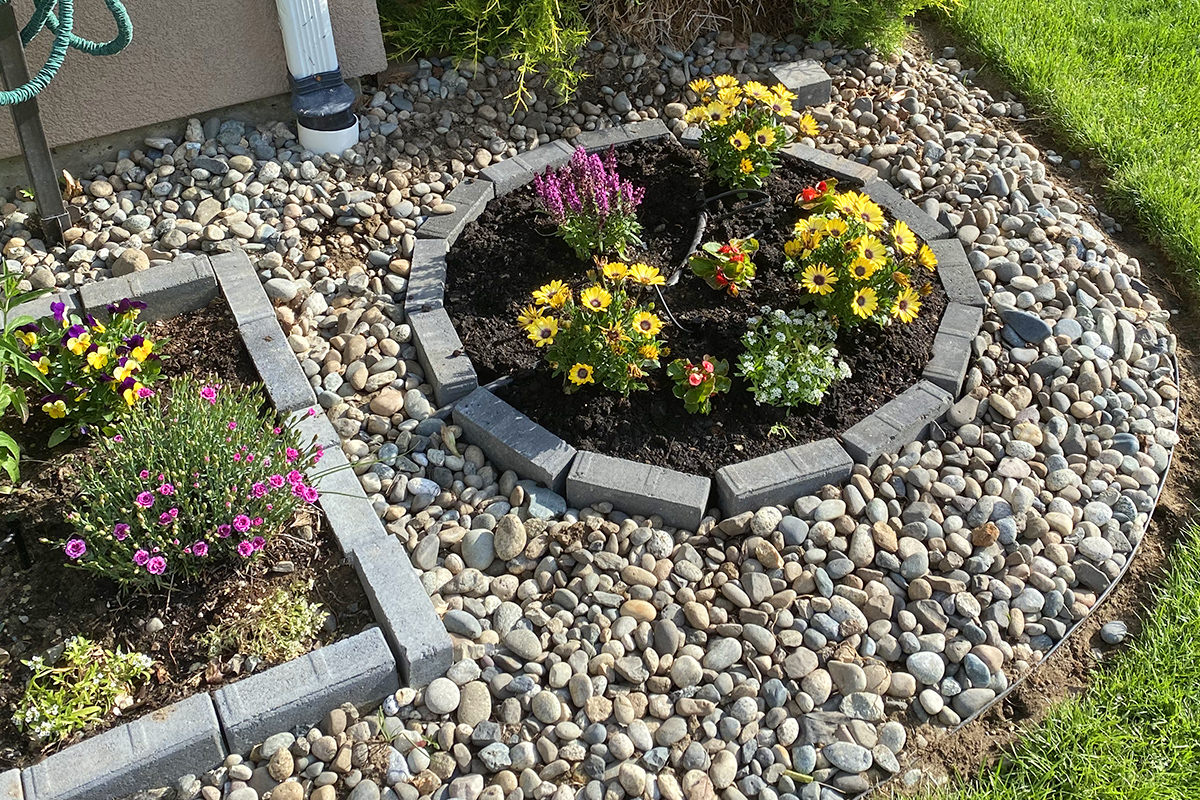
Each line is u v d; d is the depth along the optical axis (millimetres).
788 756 2457
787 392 3064
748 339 3164
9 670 2447
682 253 3615
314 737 2426
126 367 2826
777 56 4707
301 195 3789
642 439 3057
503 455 3041
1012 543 2896
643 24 4555
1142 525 3012
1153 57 4832
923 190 4062
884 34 4707
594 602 2717
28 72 3395
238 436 2688
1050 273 3707
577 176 3486
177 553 2531
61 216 3553
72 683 2424
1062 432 3205
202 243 3592
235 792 2322
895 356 3293
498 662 2584
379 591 2574
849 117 4422
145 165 3879
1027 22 4992
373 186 3887
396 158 4012
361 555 2654
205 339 3256
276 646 2506
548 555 2830
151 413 2779
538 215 3770
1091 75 4723
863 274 3098
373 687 2479
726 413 3125
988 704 2590
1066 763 2447
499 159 4098
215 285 3404
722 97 3742
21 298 2973
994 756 2502
